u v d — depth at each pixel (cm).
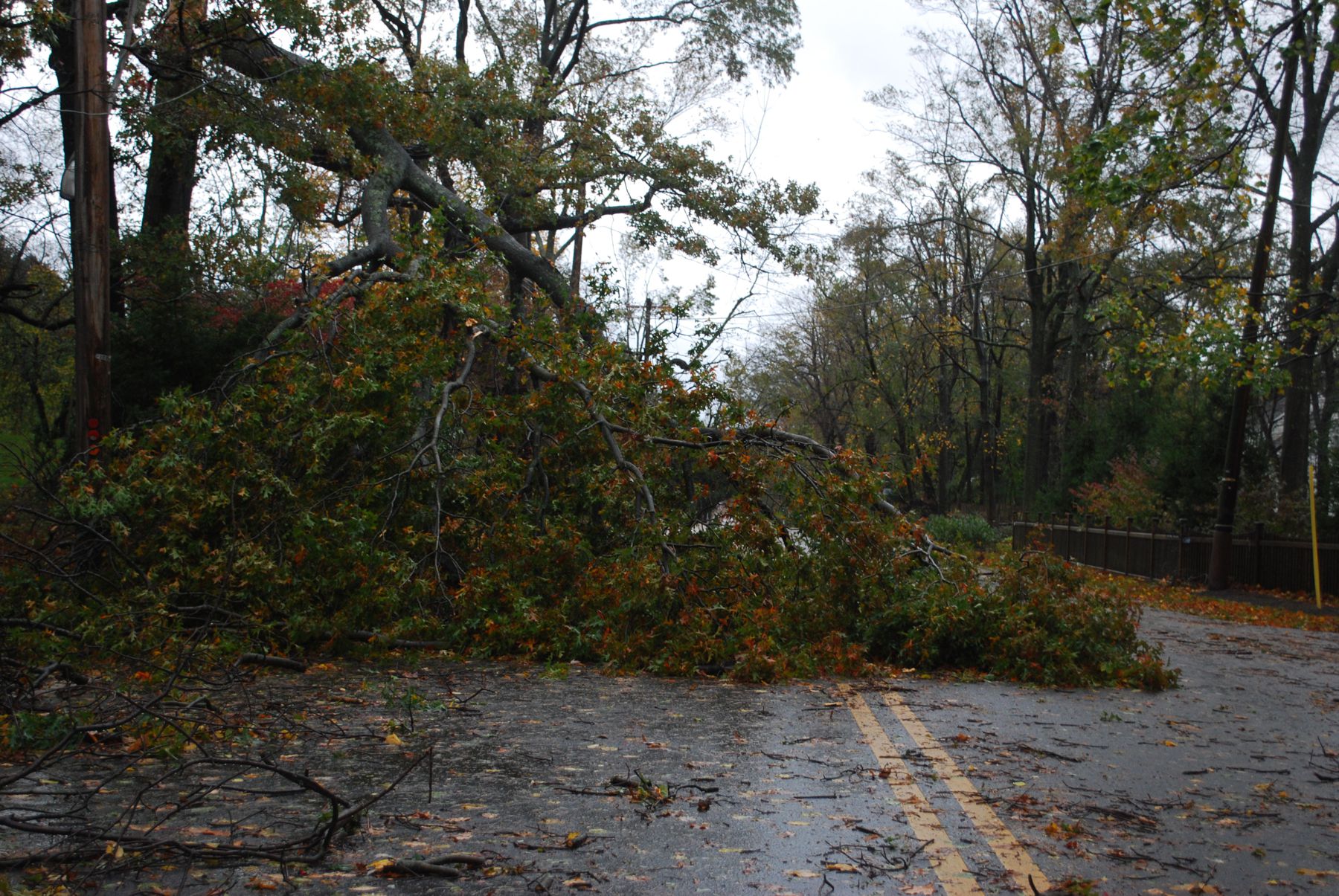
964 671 1050
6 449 1123
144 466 1062
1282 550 2403
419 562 1109
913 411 5475
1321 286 2966
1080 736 733
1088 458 3866
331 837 446
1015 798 555
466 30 3378
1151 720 809
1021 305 5725
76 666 852
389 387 1238
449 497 1220
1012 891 414
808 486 1196
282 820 490
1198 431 2872
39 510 1270
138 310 1814
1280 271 3284
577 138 2691
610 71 3441
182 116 1966
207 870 421
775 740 696
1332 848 480
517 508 1194
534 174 2495
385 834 473
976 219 4775
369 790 545
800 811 522
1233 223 3002
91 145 1259
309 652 1027
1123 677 997
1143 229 2956
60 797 514
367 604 1019
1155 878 433
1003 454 5688
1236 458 2425
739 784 575
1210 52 1800
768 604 1089
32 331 2428
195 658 867
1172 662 1207
